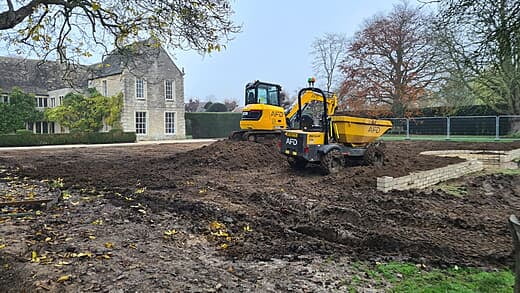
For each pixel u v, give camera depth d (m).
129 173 10.82
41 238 4.88
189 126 35.50
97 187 8.60
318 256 4.46
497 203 7.25
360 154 10.64
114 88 30.53
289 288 3.58
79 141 27.09
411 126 23.73
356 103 28.14
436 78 24.89
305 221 5.91
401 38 26.28
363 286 3.64
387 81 27.30
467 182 9.34
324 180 9.20
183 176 10.24
